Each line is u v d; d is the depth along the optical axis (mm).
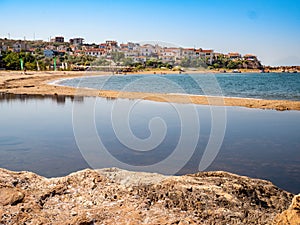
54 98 28562
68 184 6969
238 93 35969
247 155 10820
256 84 54219
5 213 5562
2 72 68500
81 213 5695
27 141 12328
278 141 12750
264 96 32750
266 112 20625
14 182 6816
